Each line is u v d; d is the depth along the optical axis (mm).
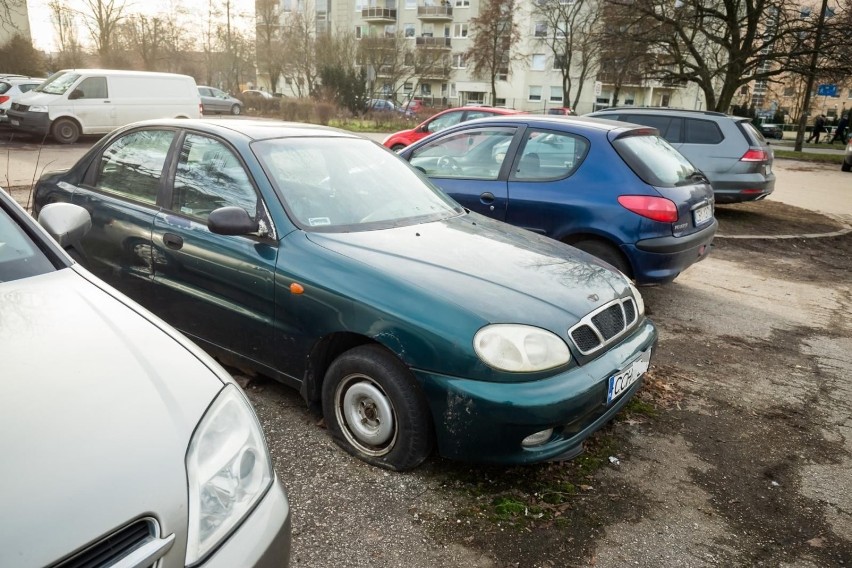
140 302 3729
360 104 35438
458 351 2543
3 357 1625
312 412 3221
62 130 15641
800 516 2844
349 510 2609
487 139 5688
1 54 31844
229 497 1524
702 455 3309
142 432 1475
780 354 4855
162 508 1357
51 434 1400
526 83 55438
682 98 52625
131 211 3709
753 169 10031
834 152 32062
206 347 3492
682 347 4887
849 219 11461
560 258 3371
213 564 1402
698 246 5312
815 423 3758
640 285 5016
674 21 22750
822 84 29844
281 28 53688
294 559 2314
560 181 5180
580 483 2957
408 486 2781
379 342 2725
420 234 3344
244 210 3080
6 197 2301
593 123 5430
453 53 59188
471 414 2531
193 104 17766
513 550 2457
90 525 1257
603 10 26656
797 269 7777
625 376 2902
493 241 3436
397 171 4023
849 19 21562
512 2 47500
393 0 60969
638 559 2473
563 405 2543
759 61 22703
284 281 3006
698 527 2707
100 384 1582
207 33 44812
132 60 37531
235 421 1675
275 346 3137
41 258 2174
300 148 3623
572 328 2730
